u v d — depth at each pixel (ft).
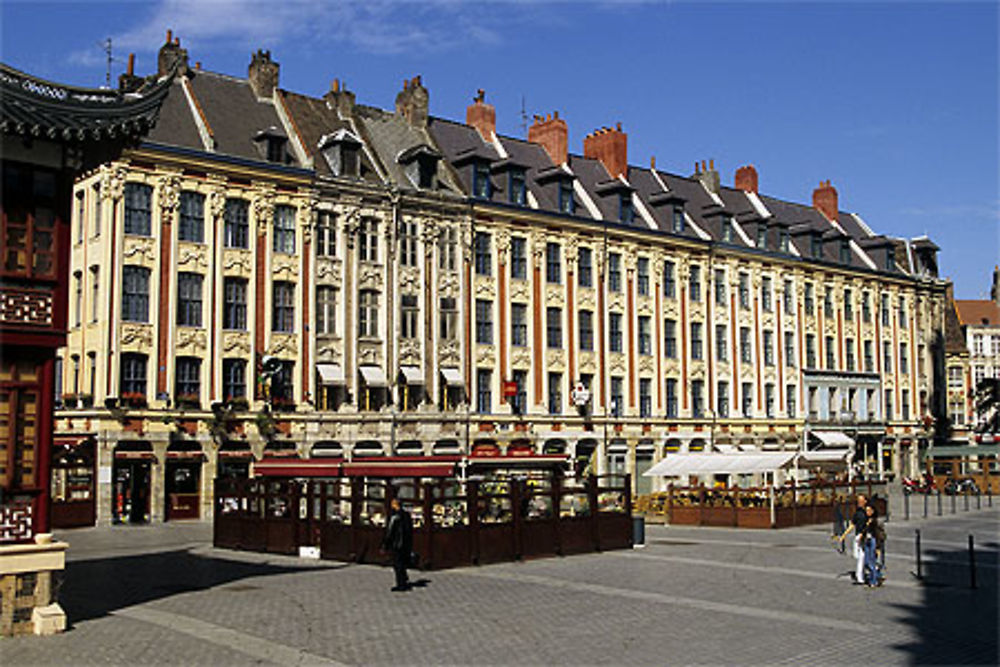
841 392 214.48
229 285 130.11
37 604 51.65
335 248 140.26
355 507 83.10
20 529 51.78
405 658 46.26
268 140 134.41
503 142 174.29
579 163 184.14
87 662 44.68
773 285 203.10
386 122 162.50
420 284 147.74
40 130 52.31
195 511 124.67
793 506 123.75
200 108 133.90
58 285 54.19
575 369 164.66
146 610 58.23
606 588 68.18
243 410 128.06
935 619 57.41
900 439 227.20
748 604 61.93
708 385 187.21
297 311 135.03
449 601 62.18
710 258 190.29
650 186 196.85
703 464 130.93
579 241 168.25
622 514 94.89
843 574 76.38
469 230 153.28
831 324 214.90
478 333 154.30
